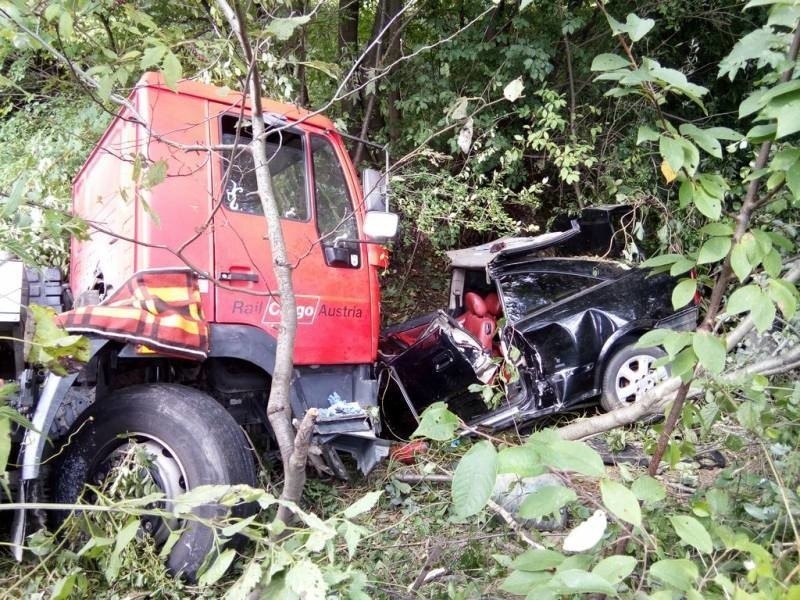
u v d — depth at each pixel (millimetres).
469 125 2484
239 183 3553
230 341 3404
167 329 2941
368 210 3646
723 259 1771
